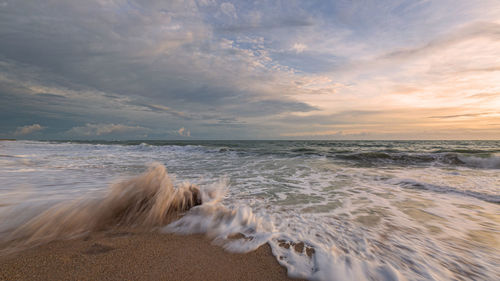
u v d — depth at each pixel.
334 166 7.63
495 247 1.95
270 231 2.20
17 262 1.54
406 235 2.19
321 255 1.73
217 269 1.54
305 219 2.59
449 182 4.92
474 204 3.31
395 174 6.02
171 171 6.46
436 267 1.61
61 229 2.05
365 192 4.04
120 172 5.93
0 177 4.75
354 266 1.58
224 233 2.12
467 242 2.04
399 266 1.61
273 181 5.04
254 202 3.35
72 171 5.96
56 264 1.52
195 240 1.97
